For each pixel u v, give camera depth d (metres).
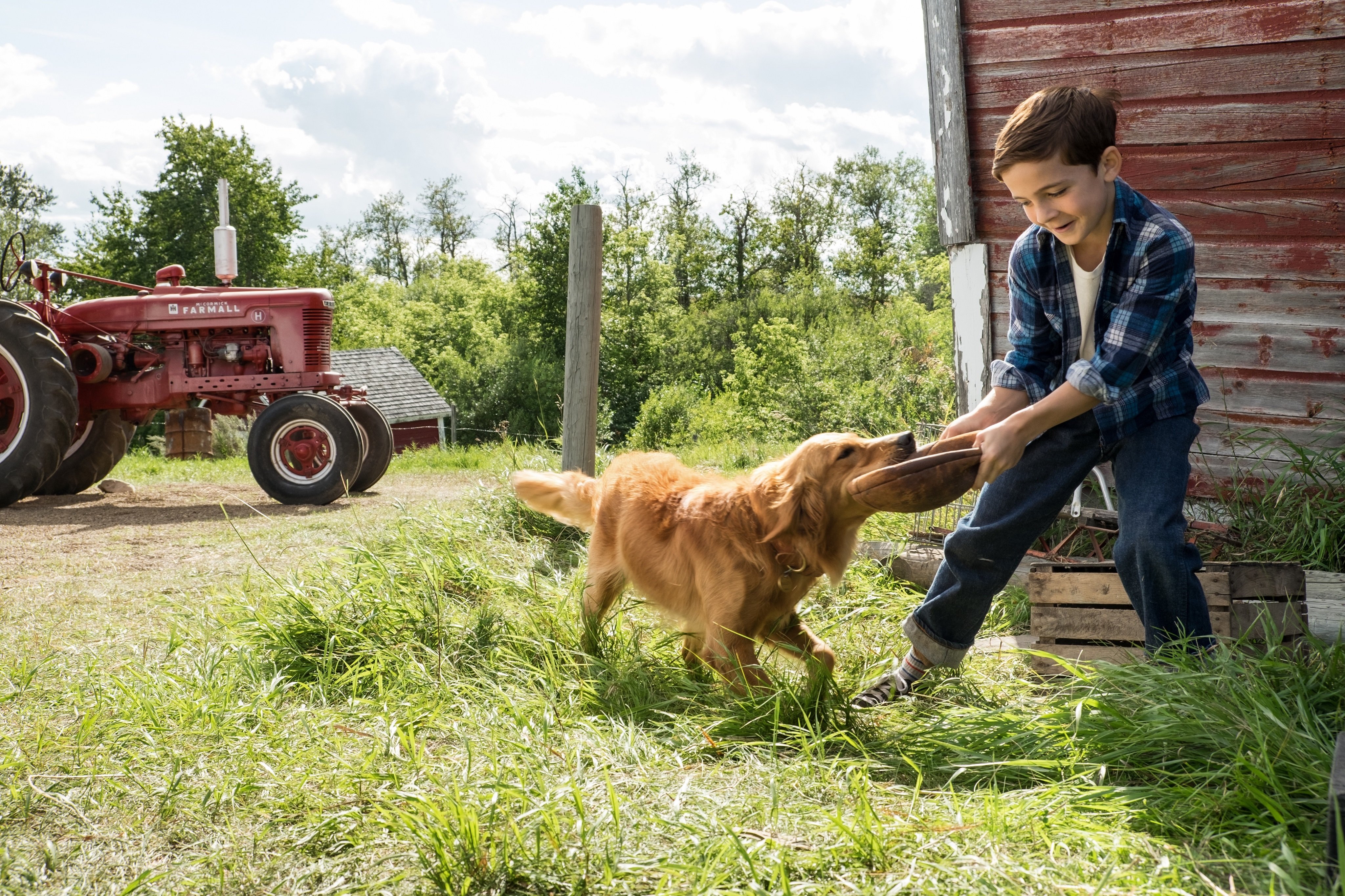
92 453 8.20
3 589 4.30
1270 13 4.37
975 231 5.20
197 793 2.10
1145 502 2.56
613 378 40.59
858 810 1.84
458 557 4.22
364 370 33.50
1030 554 4.10
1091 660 2.96
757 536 2.93
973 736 2.35
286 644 3.26
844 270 55.69
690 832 1.83
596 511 3.63
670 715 2.66
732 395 31.69
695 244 57.12
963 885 1.60
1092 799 1.95
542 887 1.68
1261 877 1.60
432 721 2.57
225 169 38.84
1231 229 4.59
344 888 1.69
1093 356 2.59
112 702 2.67
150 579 4.50
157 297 7.98
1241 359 4.62
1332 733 2.09
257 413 8.49
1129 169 4.78
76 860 1.85
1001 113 5.08
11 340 7.06
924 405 12.95
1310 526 3.81
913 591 4.14
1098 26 4.76
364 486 8.39
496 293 49.09
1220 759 2.06
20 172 60.38
